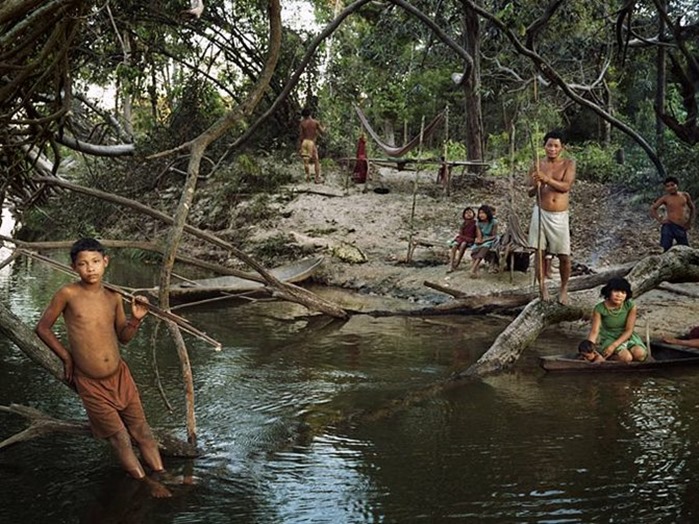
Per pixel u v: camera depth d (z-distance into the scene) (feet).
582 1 60.23
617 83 81.20
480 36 61.87
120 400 14.44
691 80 55.72
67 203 57.47
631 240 44.09
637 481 14.74
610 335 23.94
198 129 63.72
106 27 34.73
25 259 51.03
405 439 17.19
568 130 93.50
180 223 16.67
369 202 54.24
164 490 14.14
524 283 36.01
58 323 29.73
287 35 65.62
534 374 23.03
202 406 19.51
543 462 15.72
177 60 59.98
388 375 23.00
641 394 20.84
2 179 23.30
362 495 14.07
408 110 92.84
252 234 50.62
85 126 53.06
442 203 54.49
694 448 16.57
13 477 14.70
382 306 34.91
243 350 26.12
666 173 52.90
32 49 20.97
